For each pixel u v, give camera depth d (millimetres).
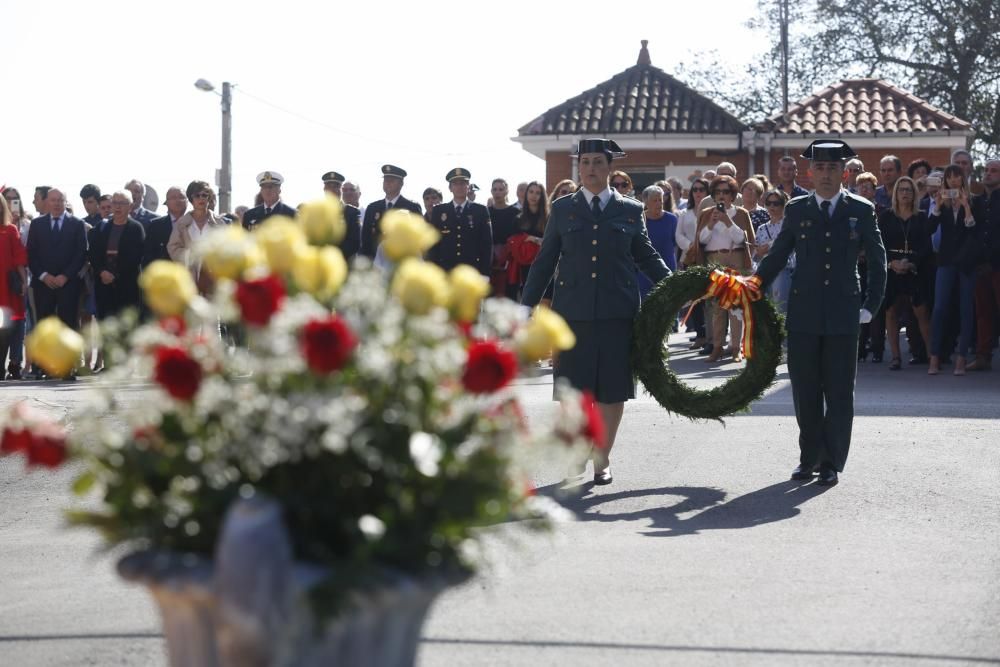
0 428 3502
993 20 46125
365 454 3271
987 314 14836
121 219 17172
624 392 9367
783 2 45469
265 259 3533
